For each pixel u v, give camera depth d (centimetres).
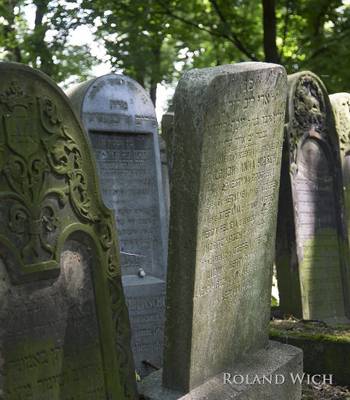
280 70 491
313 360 624
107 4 1207
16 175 356
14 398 350
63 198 382
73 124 392
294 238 736
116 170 658
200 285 432
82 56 1320
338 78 1287
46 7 1178
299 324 689
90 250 400
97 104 645
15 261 352
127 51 1269
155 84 1490
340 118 807
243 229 486
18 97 359
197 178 412
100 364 403
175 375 433
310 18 1338
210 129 415
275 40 1257
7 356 348
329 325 708
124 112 661
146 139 680
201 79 412
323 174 789
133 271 655
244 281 498
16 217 355
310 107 769
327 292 776
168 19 1344
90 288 400
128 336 424
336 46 1297
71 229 386
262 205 512
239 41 1395
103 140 653
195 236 418
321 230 780
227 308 473
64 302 382
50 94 377
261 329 533
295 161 743
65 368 380
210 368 457
